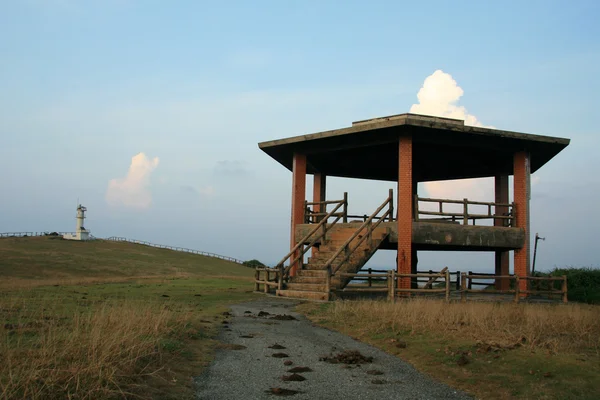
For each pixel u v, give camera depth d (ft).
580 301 67.72
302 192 71.51
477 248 72.23
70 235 283.59
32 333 26.37
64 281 86.07
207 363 25.25
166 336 28.27
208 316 40.83
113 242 290.76
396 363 27.27
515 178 67.10
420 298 53.93
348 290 55.77
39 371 17.92
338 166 86.43
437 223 62.23
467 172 88.58
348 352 28.76
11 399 16.28
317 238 66.80
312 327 38.52
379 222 62.34
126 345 22.94
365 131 62.54
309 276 61.16
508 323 36.91
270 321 40.47
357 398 21.06
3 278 157.69
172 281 86.38
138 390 19.16
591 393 21.18
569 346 29.32
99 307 39.27
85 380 18.15
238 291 64.69
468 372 24.70
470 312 39.60
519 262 65.92
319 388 22.21
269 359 26.99
